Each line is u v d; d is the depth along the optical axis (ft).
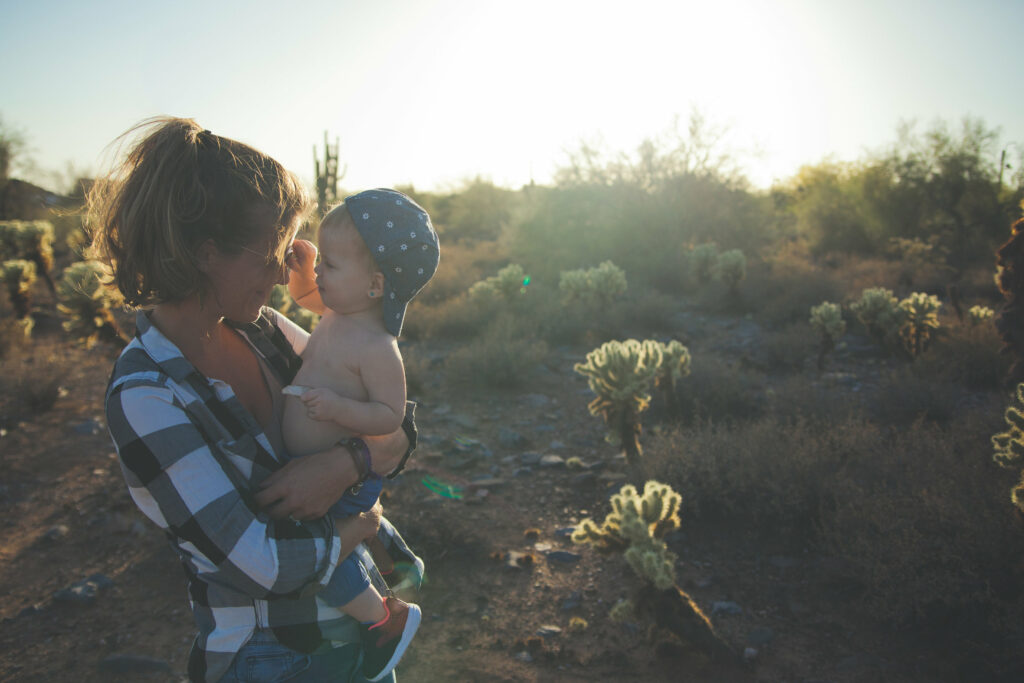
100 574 15.08
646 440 23.18
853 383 30.04
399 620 4.95
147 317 4.30
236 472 4.15
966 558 13.12
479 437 24.56
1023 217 14.14
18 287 41.68
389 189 5.11
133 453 3.84
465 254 70.95
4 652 12.64
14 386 26.91
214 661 4.32
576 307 42.91
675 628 12.04
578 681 11.74
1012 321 14.33
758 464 17.39
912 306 32.68
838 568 14.57
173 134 3.94
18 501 18.78
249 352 4.94
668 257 61.87
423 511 17.28
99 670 12.09
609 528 12.89
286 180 4.34
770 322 43.75
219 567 3.92
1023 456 12.01
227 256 4.07
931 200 76.59
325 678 4.58
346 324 4.95
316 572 4.16
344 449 4.43
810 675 11.80
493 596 14.53
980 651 11.68
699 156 72.74
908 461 17.69
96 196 4.12
